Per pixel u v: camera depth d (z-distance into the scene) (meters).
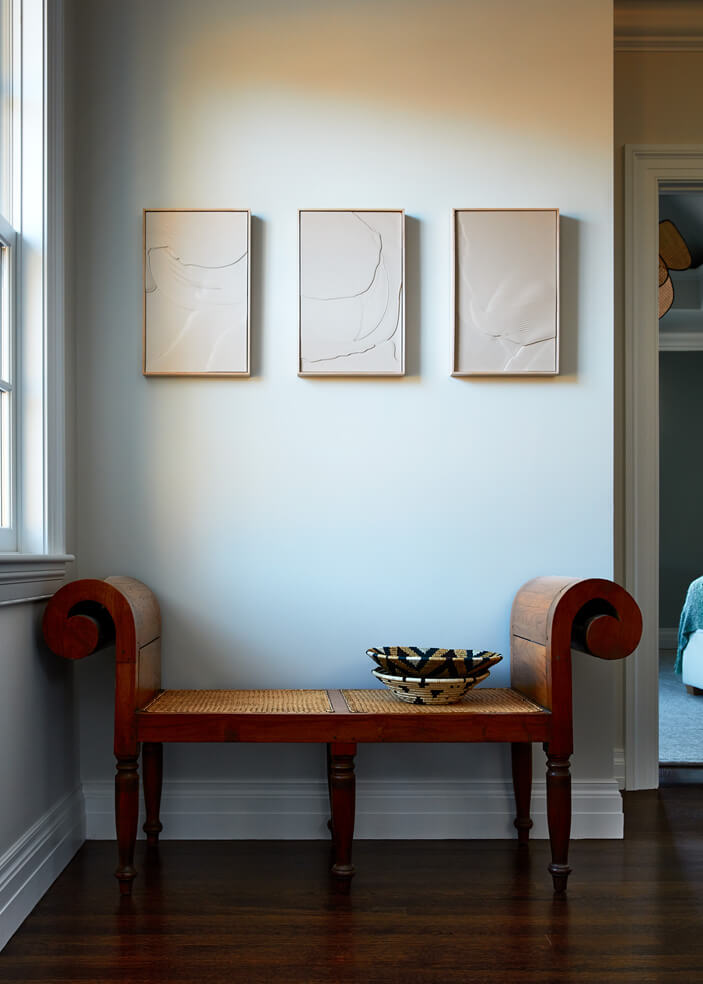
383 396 2.82
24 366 2.47
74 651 2.29
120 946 1.96
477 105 2.85
